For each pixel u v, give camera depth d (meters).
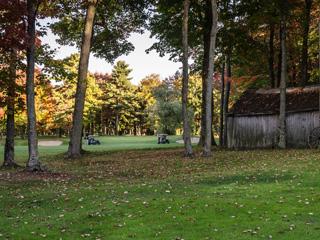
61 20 26.48
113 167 17.62
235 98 39.69
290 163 14.02
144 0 26.73
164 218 7.50
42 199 9.98
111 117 79.69
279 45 29.31
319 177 10.63
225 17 25.34
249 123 23.59
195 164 16.16
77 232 6.91
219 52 27.41
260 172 12.35
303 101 21.84
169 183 11.77
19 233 6.89
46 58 17.77
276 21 22.53
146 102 79.38
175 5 24.88
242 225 6.61
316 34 27.28
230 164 15.36
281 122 21.20
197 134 68.94
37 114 47.75
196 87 66.31
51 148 35.44
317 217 6.67
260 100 24.25
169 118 52.72
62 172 16.27
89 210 8.57
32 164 15.93
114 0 23.84
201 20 25.67
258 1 24.55
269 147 22.59
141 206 8.65
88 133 78.56
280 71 28.08
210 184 11.33
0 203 9.61
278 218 6.86
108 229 7.00
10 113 18.62
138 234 6.54
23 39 15.25
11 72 18.34
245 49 26.73
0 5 14.23
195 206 8.32
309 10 24.39
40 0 15.70
